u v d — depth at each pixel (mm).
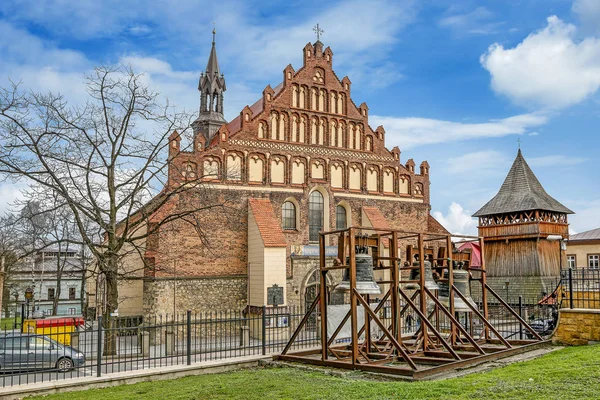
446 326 30266
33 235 34438
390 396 12289
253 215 36688
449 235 21203
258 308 34844
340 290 18016
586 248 60938
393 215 43938
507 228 52906
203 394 14578
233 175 36156
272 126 39594
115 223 27812
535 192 53156
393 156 44781
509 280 51875
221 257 36125
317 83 41844
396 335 18891
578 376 12938
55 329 28453
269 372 17766
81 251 51250
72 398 15547
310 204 40562
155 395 15188
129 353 26031
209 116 48719
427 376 15281
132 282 37500
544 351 18828
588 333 19453
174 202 34906
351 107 43156
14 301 72812
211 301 35406
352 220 41875
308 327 33188
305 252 38812
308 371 17578
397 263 19156
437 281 21625
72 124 27109
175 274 34375
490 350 19266
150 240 34281
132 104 28016
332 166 41656
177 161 35438
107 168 27875
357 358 17125
